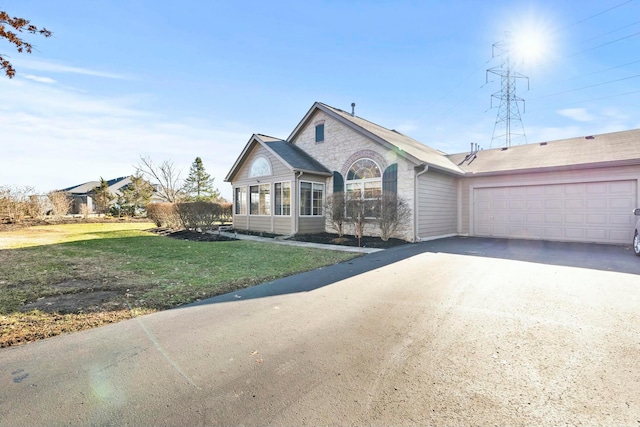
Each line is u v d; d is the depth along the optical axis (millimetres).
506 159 14758
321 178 15203
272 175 15086
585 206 11852
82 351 3146
